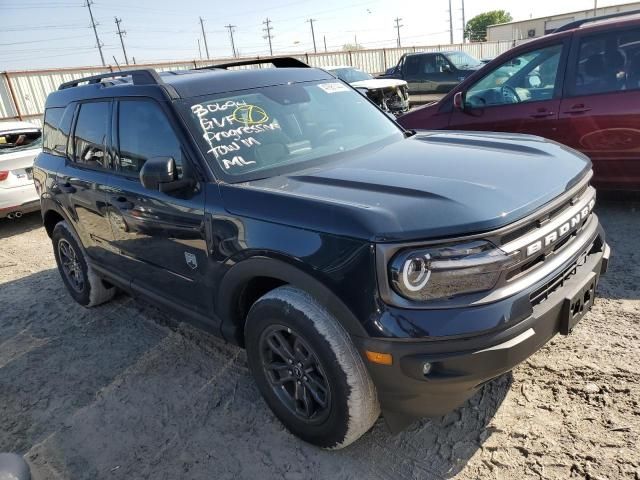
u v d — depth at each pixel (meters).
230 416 2.98
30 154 7.25
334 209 2.22
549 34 5.37
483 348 2.03
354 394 2.29
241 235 2.54
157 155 3.14
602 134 4.86
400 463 2.49
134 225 3.34
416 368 2.06
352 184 2.48
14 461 2.04
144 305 4.58
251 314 2.64
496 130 5.54
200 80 3.33
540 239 2.23
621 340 3.12
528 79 5.31
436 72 14.77
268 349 2.69
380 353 2.11
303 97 3.52
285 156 3.03
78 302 4.72
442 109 5.93
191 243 2.89
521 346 2.08
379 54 24.77
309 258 2.25
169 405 3.15
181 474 2.60
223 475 2.56
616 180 4.93
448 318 2.03
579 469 2.29
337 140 3.30
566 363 2.99
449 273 2.04
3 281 5.64
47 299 5.00
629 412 2.56
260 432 2.83
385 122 3.71
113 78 3.98
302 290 2.42
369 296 2.10
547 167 2.60
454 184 2.33
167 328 4.12
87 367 3.69
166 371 3.51
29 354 3.98
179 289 3.19
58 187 4.26
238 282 2.67
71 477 2.67
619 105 4.71
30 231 7.57
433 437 2.62
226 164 2.86
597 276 2.62
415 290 2.04
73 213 4.15
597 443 2.41
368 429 2.47
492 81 5.55
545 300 2.27
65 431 3.03
